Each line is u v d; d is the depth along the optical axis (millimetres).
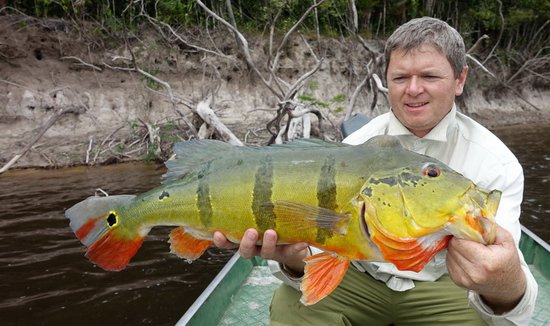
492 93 8352
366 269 950
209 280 2289
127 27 5742
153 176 4125
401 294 930
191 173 760
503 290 654
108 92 5430
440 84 856
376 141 695
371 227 647
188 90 5898
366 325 984
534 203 3438
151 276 2318
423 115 877
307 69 6664
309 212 673
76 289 2168
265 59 6387
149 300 2090
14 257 2469
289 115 3912
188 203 746
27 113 4980
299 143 766
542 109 8523
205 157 771
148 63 5699
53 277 2275
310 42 6812
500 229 622
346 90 6801
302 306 981
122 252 794
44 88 5141
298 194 693
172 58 5871
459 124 934
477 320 884
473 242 611
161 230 2912
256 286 1478
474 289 652
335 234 672
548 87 8844
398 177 648
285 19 6641
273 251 715
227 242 748
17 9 5336
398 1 7586
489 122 7809
